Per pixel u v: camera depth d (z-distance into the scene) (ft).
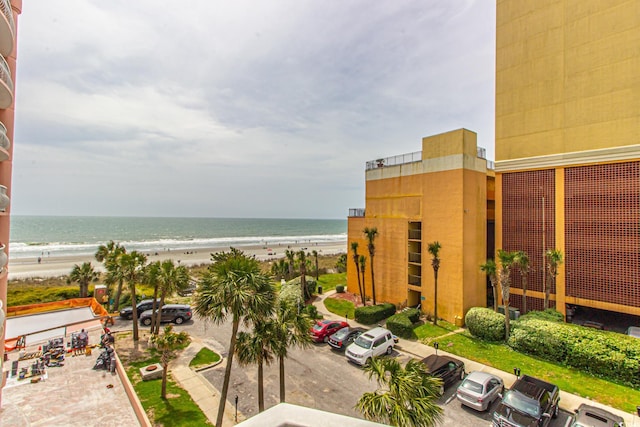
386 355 59.47
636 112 59.52
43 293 109.29
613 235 61.93
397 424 28.07
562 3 69.62
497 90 80.43
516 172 76.95
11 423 40.11
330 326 69.87
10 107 38.09
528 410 36.55
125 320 84.17
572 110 67.72
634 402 43.39
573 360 53.16
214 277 37.91
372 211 99.45
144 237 433.89
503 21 79.71
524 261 68.18
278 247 337.72
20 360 58.95
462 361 56.24
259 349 38.22
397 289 90.84
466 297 74.79
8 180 37.96
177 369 55.98
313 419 7.52
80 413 42.52
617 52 62.03
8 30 31.24
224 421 41.32
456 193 75.66
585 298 65.21
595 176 64.59
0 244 36.32
